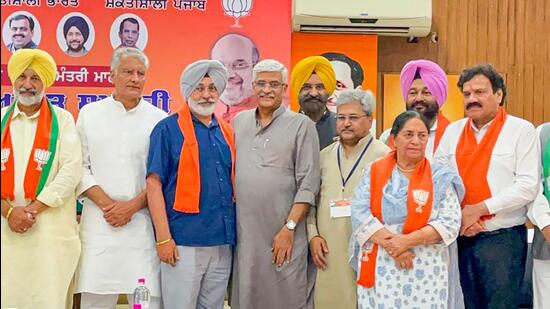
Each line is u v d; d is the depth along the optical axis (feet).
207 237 11.89
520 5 20.45
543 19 20.43
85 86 18.65
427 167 11.29
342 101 12.19
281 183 12.08
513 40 20.47
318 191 12.34
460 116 20.04
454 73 20.43
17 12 18.45
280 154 12.16
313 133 12.41
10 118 11.98
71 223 12.07
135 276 12.07
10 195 11.66
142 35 18.81
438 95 13.08
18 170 11.80
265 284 12.07
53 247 11.83
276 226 12.05
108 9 18.71
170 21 18.88
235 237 12.21
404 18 19.34
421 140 11.14
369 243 11.36
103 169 12.11
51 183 11.74
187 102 12.37
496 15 20.45
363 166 12.19
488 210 11.35
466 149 11.91
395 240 10.93
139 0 18.79
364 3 19.27
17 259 11.68
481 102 11.71
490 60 20.48
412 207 11.02
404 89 13.37
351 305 11.98
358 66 19.99
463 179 11.78
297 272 12.14
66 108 18.60
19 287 11.64
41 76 11.98
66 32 18.60
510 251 11.62
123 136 12.25
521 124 11.76
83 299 12.21
